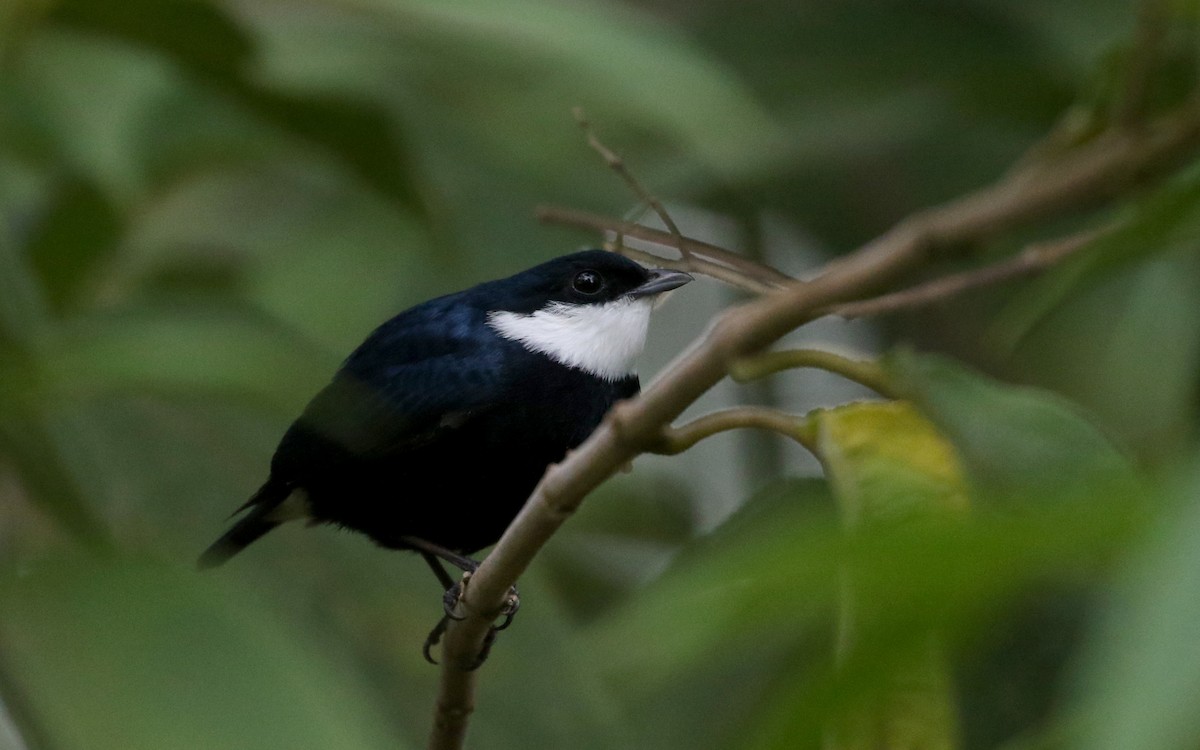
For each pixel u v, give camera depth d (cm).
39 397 404
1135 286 889
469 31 716
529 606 686
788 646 790
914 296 401
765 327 366
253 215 1380
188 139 1102
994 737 770
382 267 1233
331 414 846
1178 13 342
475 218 1200
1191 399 930
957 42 1166
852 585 217
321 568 711
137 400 620
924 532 215
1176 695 182
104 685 312
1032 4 1121
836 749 389
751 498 580
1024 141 1288
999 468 396
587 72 686
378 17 701
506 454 894
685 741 827
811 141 1160
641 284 943
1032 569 218
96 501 536
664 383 407
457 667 601
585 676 681
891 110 1164
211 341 403
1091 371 915
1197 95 337
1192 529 195
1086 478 387
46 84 1001
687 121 708
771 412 431
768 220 1452
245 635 323
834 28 1183
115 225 1015
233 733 306
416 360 902
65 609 323
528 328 918
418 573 719
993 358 1241
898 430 416
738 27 1195
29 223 1005
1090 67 1046
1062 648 754
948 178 1383
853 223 1425
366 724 325
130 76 1035
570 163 1205
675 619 263
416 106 1188
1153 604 190
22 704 321
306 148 860
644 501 1291
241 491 629
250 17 1075
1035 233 1032
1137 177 324
